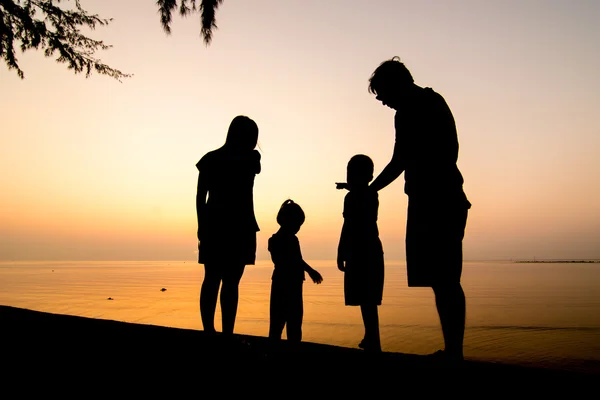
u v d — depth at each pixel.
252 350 2.45
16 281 66.38
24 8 7.02
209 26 6.49
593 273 107.75
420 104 2.47
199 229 3.00
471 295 41.28
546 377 1.96
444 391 1.82
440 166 2.42
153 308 23.94
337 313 22.50
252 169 3.13
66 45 7.29
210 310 2.91
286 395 1.80
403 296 41.09
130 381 1.96
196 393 1.83
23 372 2.08
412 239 2.47
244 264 2.99
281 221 3.67
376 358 2.32
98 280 70.88
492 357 10.84
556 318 21.16
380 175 2.66
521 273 109.44
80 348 2.47
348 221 3.10
